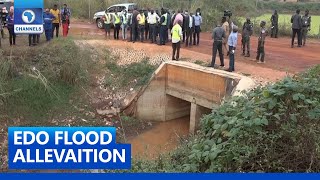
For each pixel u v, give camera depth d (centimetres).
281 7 3784
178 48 1697
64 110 1553
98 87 1694
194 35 2009
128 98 1641
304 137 611
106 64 1792
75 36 2005
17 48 1689
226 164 625
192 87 1566
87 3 3083
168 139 1497
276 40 2317
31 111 1501
